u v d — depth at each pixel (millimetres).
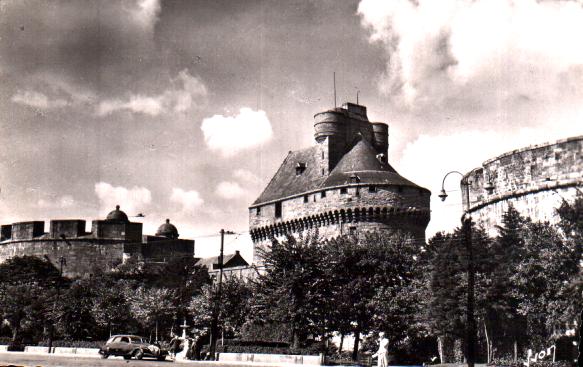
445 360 50906
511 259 44656
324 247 55594
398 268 55812
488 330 46375
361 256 55406
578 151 49250
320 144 94875
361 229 85938
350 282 53344
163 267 90250
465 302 46031
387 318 51781
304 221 91688
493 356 45656
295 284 48062
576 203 41250
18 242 119750
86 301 79625
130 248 112938
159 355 46031
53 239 116938
